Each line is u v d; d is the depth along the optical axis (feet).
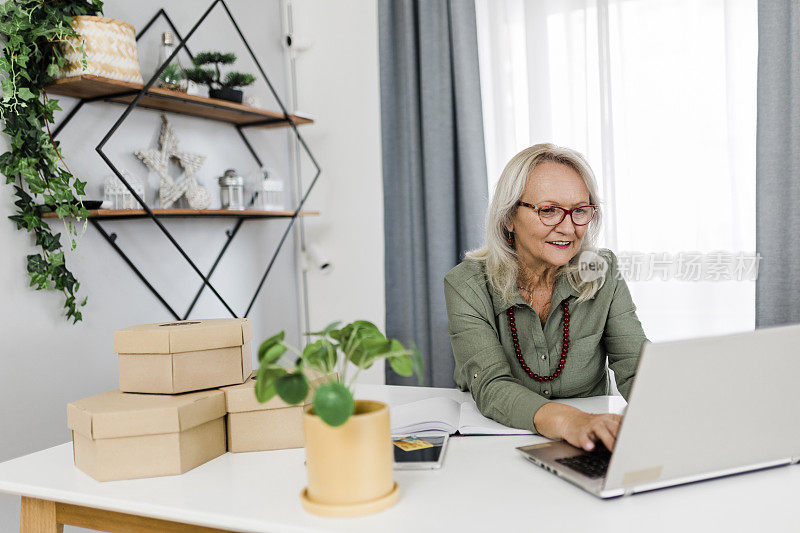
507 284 5.53
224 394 4.28
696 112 8.21
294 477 3.81
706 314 8.30
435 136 9.39
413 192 9.66
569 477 3.56
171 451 3.89
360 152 10.68
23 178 6.89
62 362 7.34
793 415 3.49
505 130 9.34
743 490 3.38
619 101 8.53
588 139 8.77
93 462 3.92
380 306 10.70
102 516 3.87
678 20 8.23
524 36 9.16
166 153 8.50
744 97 7.99
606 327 5.71
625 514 3.14
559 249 5.40
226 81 8.79
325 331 3.46
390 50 9.76
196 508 3.40
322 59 10.89
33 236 7.00
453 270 5.97
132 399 4.14
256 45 10.37
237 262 9.95
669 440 3.26
